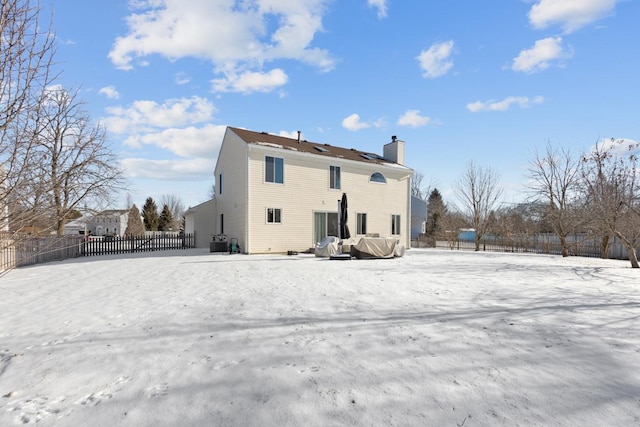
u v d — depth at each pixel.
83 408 2.47
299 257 15.09
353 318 4.67
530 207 21.98
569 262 14.41
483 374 2.89
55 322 4.75
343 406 2.41
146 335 4.07
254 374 2.96
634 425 2.13
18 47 3.88
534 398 2.49
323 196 18.98
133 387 2.78
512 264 12.49
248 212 16.44
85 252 17.00
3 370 3.16
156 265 11.64
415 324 4.37
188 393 2.65
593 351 3.39
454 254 18.44
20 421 2.30
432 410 2.34
